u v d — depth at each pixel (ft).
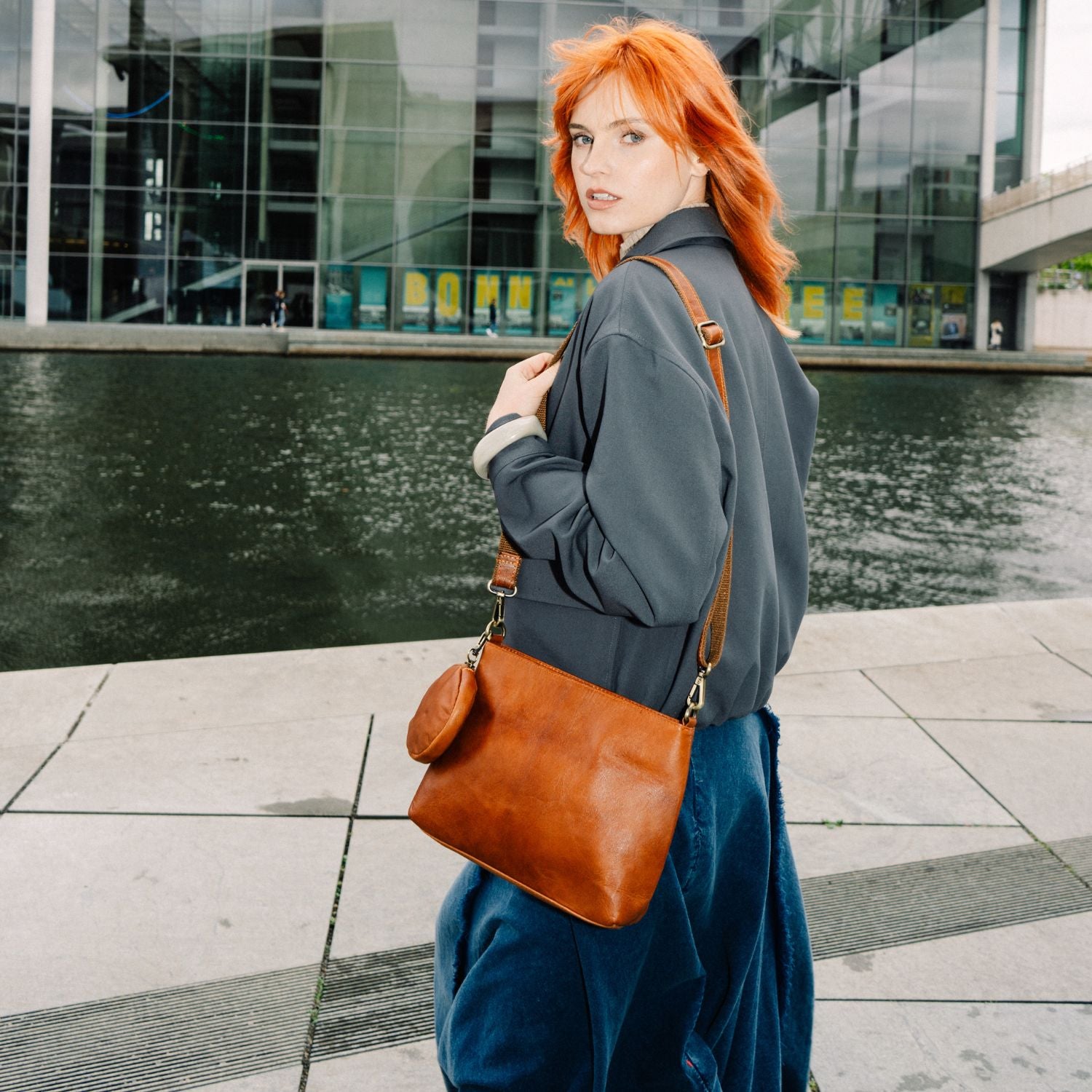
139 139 105.60
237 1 104.47
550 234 108.68
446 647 14.94
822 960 8.20
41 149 103.91
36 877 9.02
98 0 103.50
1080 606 17.39
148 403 54.85
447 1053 4.86
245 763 11.24
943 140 111.55
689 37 4.68
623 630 4.46
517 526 4.29
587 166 4.73
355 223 107.65
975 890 9.21
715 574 4.07
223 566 25.54
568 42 4.84
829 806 10.64
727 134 4.61
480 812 4.42
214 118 105.70
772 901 5.29
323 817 10.16
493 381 73.87
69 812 10.11
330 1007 7.55
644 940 4.54
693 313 4.25
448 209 107.96
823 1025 7.45
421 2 105.29
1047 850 9.87
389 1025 7.38
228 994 7.66
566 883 4.23
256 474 36.81
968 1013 7.61
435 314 109.09
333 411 54.34
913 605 24.03
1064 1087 6.86
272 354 95.61
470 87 106.63
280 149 106.32
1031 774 11.41
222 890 8.91
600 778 4.25
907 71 110.32
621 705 4.31
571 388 4.46
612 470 3.96
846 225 111.45
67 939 8.20
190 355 91.76
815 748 11.95
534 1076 4.65
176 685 13.42
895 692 13.64
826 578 26.20
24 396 56.18
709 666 4.39
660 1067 4.81
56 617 21.31
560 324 109.70
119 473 36.09
